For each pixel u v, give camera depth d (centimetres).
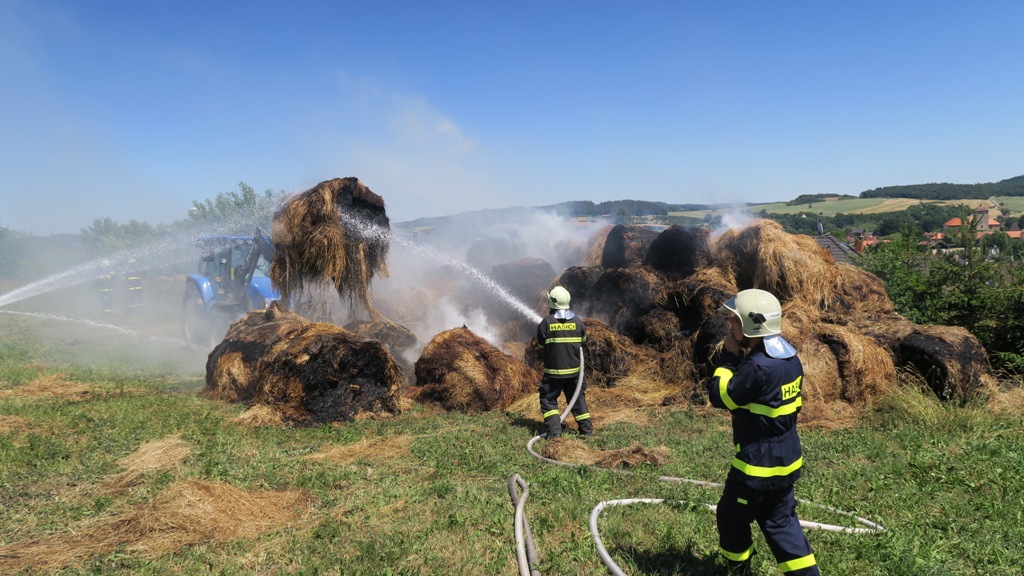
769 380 334
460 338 932
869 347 842
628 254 1302
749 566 379
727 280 1051
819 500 508
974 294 1070
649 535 445
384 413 820
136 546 427
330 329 877
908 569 387
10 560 409
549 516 473
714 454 643
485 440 695
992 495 516
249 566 405
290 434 723
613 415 818
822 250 1035
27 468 576
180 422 744
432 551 423
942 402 805
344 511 492
